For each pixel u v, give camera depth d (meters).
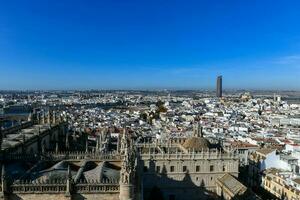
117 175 76.50
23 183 67.00
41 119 165.75
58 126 157.75
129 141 94.75
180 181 149.62
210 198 149.75
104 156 91.00
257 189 166.12
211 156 150.38
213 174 150.50
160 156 148.88
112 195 67.50
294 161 170.12
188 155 150.00
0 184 65.88
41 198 66.44
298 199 130.12
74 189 66.81
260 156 182.88
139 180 75.81
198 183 150.00
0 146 81.38
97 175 74.00
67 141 145.25
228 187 135.75
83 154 91.62
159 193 145.50
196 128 168.62
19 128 136.75
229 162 151.12
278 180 150.25
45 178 72.00
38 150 120.44
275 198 142.88
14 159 87.50
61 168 81.25
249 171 190.38
